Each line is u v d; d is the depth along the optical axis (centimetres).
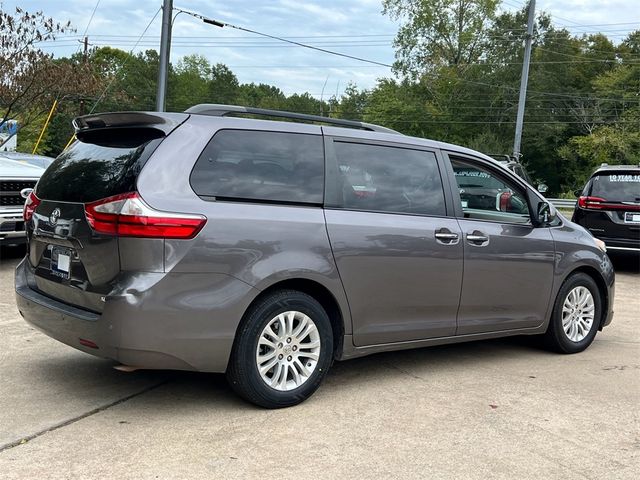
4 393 422
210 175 386
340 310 429
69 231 390
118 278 364
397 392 454
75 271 390
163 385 449
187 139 385
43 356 504
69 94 1930
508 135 5178
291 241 402
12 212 796
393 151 471
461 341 503
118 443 352
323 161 432
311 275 408
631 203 1052
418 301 466
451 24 5044
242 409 409
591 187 1103
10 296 695
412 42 5100
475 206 511
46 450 340
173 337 365
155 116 389
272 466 331
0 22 1705
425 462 343
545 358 560
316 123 453
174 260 363
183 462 331
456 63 5128
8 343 534
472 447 364
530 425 400
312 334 419
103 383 448
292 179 416
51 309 399
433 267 469
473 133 5191
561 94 5178
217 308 375
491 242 505
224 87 8175
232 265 380
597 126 4975
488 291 507
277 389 407
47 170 446
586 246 584
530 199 548
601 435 389
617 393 466
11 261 902
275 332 407
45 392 427
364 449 356
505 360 549
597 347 607
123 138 405
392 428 387
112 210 364
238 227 383
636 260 1244
